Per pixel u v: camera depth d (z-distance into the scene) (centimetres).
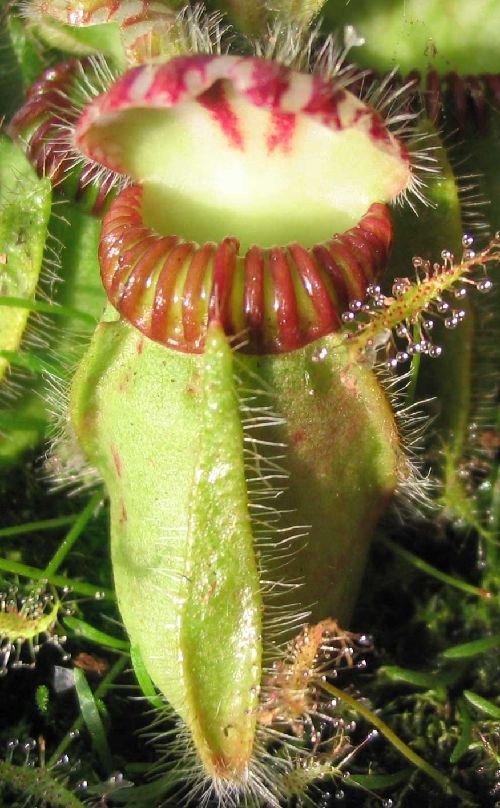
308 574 10
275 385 10
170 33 11
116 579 11
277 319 10
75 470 12
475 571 12
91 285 12
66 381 12
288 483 10
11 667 11
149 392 10
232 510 9
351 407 10
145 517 10
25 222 12
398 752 11
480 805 11
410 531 12
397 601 12
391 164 10
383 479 10
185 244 10
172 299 10
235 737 10
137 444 10
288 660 10
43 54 12
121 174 11
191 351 10
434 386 12
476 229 12
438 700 11
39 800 10
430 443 12
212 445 9
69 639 11
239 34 12
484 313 12
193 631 10
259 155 10
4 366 12
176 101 10
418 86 12
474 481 12
